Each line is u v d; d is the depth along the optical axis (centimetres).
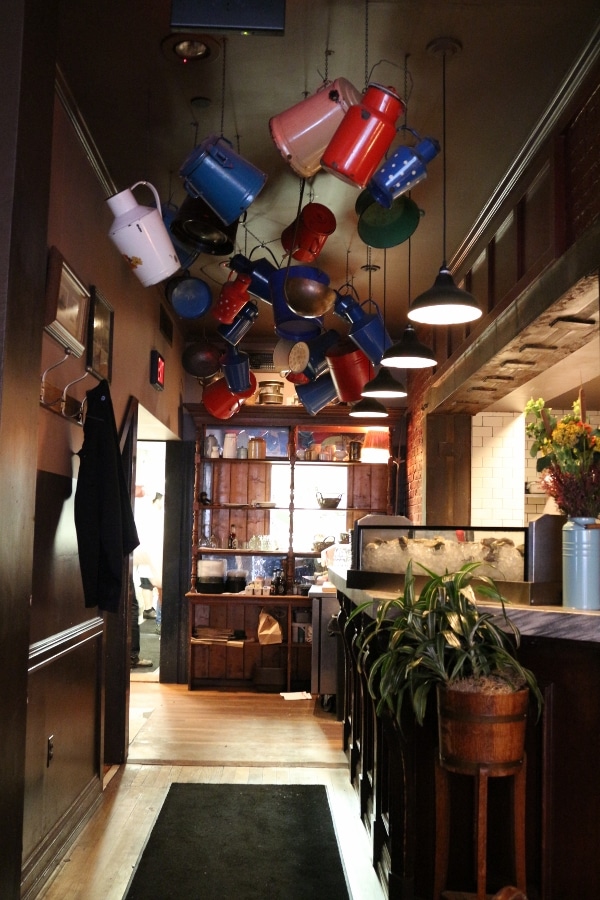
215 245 349
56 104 312
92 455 328
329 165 249
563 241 306
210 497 704
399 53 288
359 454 693
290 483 686
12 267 216
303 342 451
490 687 237
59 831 316
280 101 321
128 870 303
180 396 669
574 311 323
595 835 254
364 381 433
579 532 258
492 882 262
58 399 310
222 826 350
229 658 671
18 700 223
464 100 315
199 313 400
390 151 356
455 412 585
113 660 442
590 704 256
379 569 318
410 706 272
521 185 361
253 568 704
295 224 334
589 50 276
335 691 572
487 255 418
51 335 306
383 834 304
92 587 322
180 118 334
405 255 480
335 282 538
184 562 686
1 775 211
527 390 521
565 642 259
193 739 491
